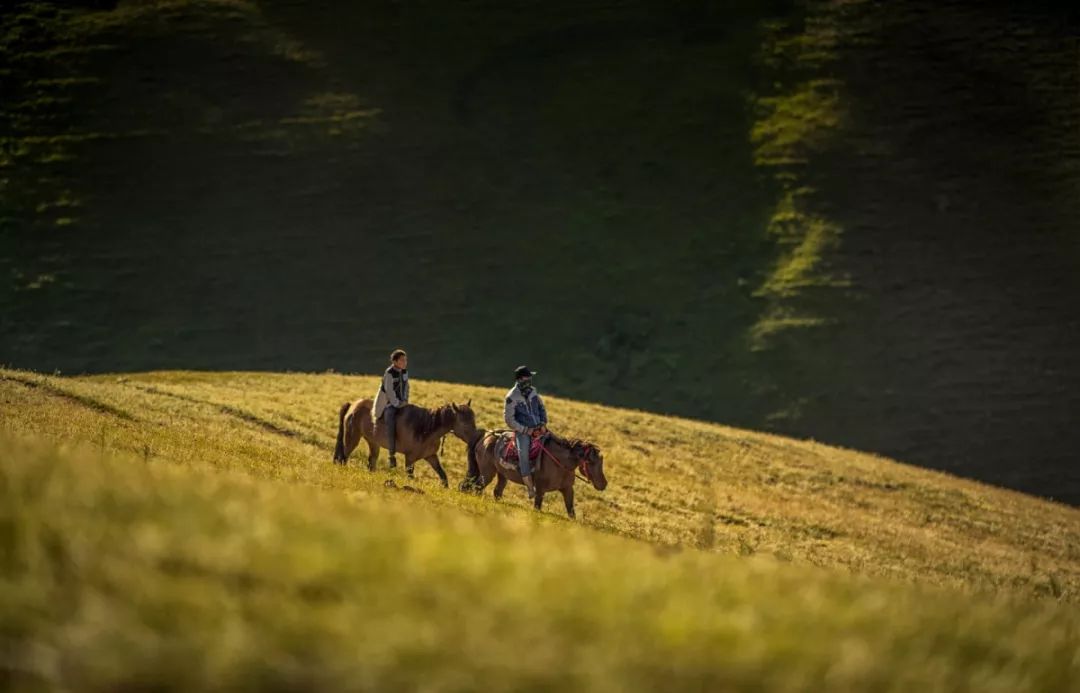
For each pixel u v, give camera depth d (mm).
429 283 101375
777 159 113312
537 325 97000
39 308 94375
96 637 5375
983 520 37969
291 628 5832
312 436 30172
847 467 41562
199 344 93438
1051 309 98062
